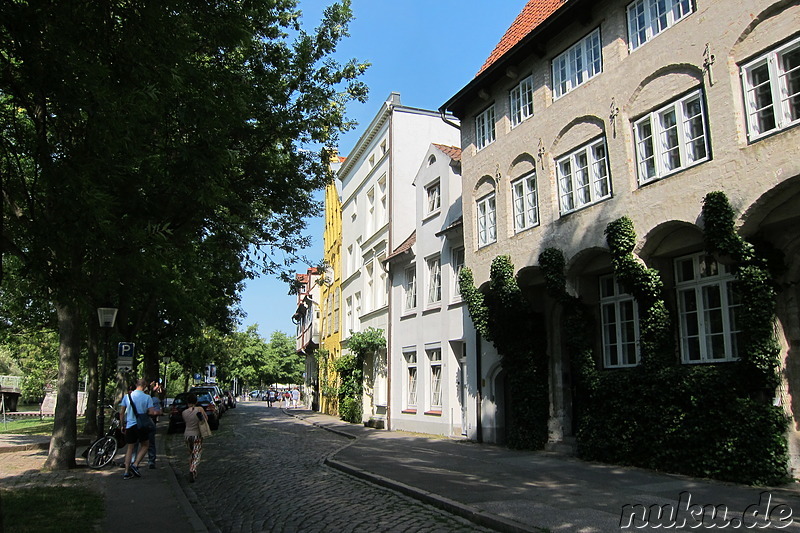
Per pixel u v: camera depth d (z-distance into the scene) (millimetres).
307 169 15336
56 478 11391
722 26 10516
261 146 13219
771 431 9398
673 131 11578
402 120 27062
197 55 10758
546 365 15555
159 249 7375
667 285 12047
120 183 7547
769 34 9766
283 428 27031
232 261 14672
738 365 9953
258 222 15336
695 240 11164
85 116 6414
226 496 10188
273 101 13266
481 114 18438
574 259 13664
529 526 7078
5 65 6078
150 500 9195
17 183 6352
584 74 14125
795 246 9734
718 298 11180
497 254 16594
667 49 11656
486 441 17672
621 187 12500
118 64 6672
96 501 8891
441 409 20562
